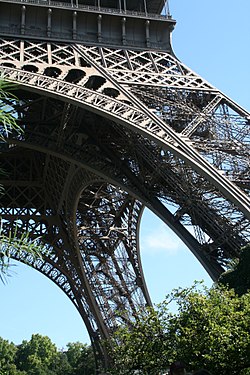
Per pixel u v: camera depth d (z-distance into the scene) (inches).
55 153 2100.1
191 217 1727.4
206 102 1892.2
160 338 1337.4
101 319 2918.3
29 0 2041.1
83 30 2068.2
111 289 3004.4
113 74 1875.0
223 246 1669.5
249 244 1523.1
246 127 1742.1
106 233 3026.6
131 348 1376.7
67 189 2694.4
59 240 3201.3
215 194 1680.6
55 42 1999.3
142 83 1841.8
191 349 1207.6
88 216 3024.1
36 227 3176.7
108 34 2089.1
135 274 2999.5
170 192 1795.0
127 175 1945.1
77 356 6732.3
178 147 1569.9
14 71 1695.4
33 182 3189.0
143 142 1841.8
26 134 2092.8
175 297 1363.2
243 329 1229.1
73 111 1959.9
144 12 2348.7
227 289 1397.6
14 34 1961.1
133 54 2050.9
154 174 1822.1
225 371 1170.6
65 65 1856.5
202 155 1589.6
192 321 1238.3
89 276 3004.4
